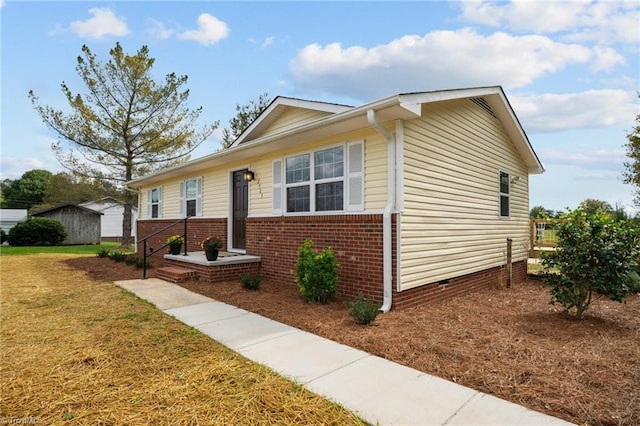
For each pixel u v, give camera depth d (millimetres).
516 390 3006
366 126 6055
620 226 5211
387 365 3533
